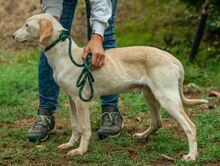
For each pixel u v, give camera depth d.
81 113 5.07
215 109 6.66
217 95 7.55
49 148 5.32
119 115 5.79
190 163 4.75
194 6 9.57
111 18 5.71
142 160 4.91
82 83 5.00
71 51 5.09
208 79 8.38
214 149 5.07
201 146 5.28
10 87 7.82
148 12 10.66
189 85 8.02
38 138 5.60
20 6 11.19
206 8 8.86
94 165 4.79
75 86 5.04
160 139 5.54
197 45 9.12
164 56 5.02
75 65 5.03
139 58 5.06
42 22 5.00
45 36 4.96
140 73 5.06
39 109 5.79
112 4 5.67
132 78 5.07
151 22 10.41
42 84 5.77
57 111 6.77
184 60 9.21
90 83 5.02
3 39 10.55
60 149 5.30
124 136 5.71
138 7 10.83
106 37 5.71
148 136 5.56
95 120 6.32
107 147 5.31
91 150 5.18
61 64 5.07
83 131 5.09
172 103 4.91
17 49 10.26
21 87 7.94
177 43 9.77
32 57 9.76
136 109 6.79
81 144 5.11
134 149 5.23
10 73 8.55
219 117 6.29
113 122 5.67
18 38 5.14
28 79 8.19
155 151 5.16
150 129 5.54
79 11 10.87
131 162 4.84
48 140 5.67
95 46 4.99
